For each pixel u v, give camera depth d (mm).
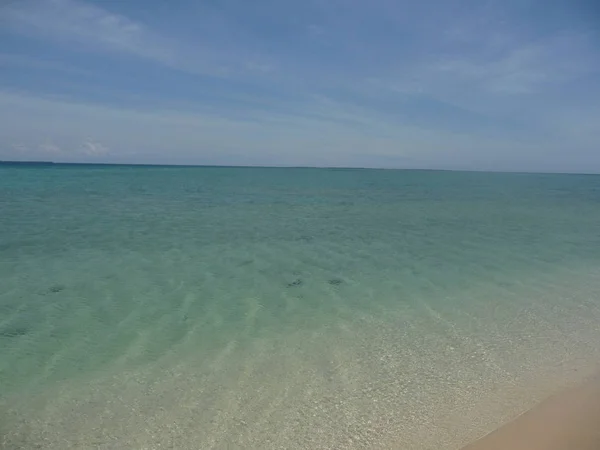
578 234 20812
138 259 14422
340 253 15961
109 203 31328
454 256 15625
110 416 5738
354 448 5117
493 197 44750
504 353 7586
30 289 11086
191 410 5871
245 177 90062
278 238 18859
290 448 5117
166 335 8359
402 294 11047
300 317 9359
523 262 14758
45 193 38344
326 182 75375
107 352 7613
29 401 6078
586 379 6621
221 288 11398
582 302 10445
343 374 6844
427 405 5980
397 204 35531
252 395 6250
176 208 29469
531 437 5191
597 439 5098
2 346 7785
